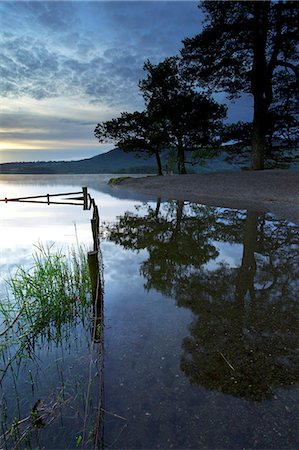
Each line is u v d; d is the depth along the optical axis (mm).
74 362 3822
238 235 10641
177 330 4488
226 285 6230
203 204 18016
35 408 3012
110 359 3818
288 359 3680
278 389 3170
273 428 2691
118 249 9523
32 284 5250
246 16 24234
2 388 3383
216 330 4441
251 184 20875
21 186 55656
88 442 2619
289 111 28312
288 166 33344
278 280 6359
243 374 3438
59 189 43625
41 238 10984
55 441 2645
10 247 9500
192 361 3717
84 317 4934
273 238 9836
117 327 4621
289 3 22000
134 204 21094
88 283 5695
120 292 6035
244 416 2834
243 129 31250
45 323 4719
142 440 2619
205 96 32438
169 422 2799
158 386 3291
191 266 7625
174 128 34469
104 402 3080
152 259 8359
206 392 3174
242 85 29250
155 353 3916
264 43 25438
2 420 2914
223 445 2547
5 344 4078
